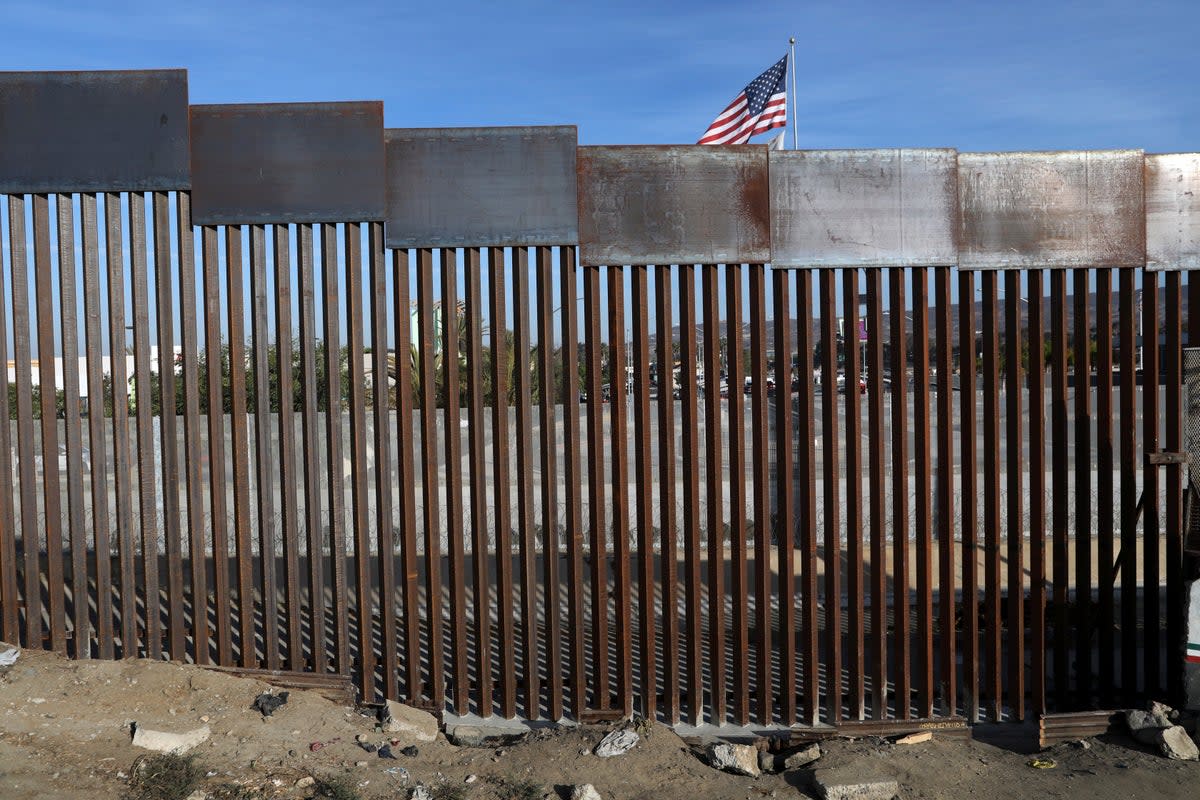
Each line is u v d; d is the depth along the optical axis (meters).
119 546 4.98
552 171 4.80
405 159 4.80
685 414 4.94
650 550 5.01
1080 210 4.88
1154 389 5.02
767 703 5.04
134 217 4.86
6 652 4.90
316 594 4.98
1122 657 5.13
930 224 4.84
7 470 5.00
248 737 4.47
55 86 4.79
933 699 5.38
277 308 4.90
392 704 4.88
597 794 4.14
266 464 4.97
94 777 4.00
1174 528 5.07
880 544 5.00
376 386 4.95
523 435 4.95
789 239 4.83
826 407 4.96
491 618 7.30
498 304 4.89
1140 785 4.35
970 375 4.98
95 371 4.94
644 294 4.89
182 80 4.77
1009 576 5.08
